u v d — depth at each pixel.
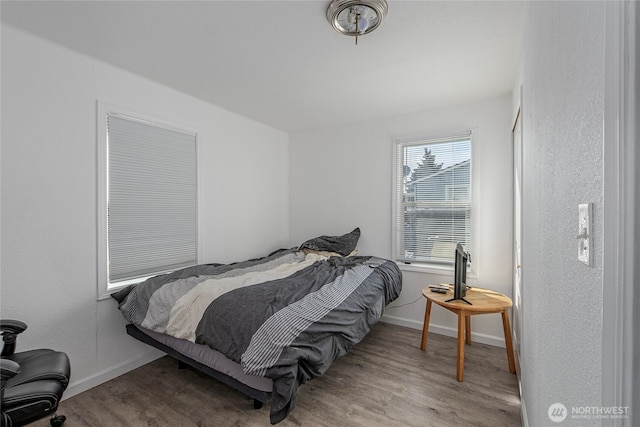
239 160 3.32
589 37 0.60
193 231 2.83
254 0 1.50
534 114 1.33
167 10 1.58
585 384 0.62
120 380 2.15
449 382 2.12
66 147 1.96
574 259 0.71
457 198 2.99
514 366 2.24
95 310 2.11
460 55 2.03
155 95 2.48
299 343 1.50
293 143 4.04
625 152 0.43
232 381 1.66
